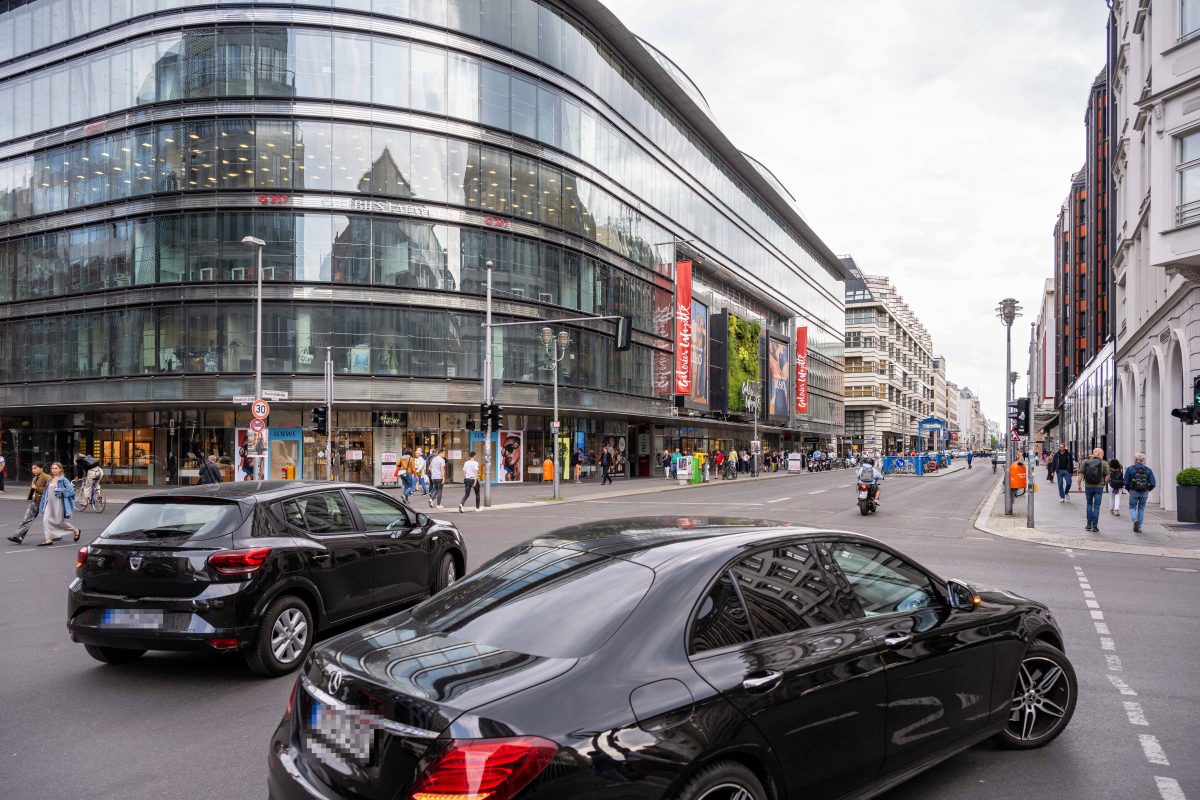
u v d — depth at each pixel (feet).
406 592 25.67
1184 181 60.18
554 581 10.90
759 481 154.92
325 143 110.93
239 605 19.48
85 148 117.91
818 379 293.64
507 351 121.29
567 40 134.21
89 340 115.96
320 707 9.32
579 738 8.11
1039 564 40.04
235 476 112.06
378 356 111.55
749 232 223.10
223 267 109.19
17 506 86.12
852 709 10.86
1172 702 17.97
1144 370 88.02
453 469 122.01
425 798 7.70
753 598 10.84
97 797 13.41
